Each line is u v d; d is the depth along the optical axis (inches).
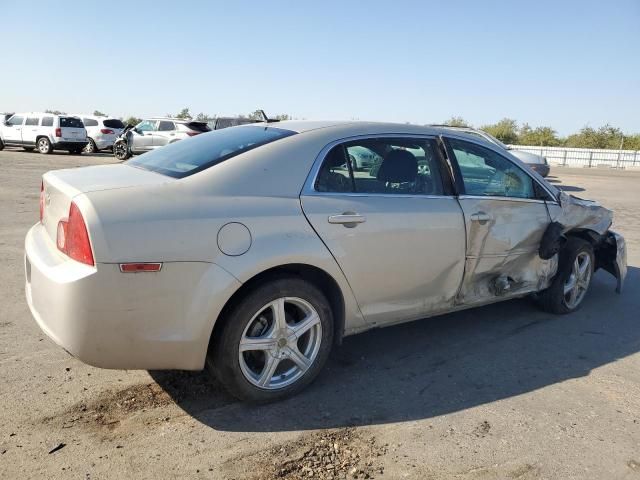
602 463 114.0
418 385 144.6
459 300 164.4
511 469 110.5
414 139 156.6
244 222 120.0
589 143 2406.5
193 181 122.3
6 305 187.3
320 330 134.3
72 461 106.4
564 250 199.3
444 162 159.8
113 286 107.8
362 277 138.6
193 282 114.0
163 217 112.6
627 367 161.8
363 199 139.9
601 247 222.2
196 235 114.2
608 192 681.0
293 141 136.1
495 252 168.2
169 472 104.9
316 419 125.9
